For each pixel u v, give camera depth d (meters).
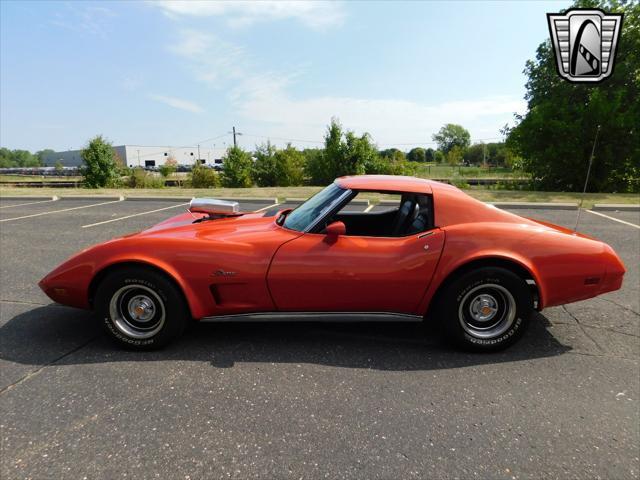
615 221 8.71
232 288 2.97
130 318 3.00
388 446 2.07
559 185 17.45
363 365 2.88
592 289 3.04
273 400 2.46
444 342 3.24
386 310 3.07
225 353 3.03
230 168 31.16
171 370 2.78
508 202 11.34
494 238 2.96
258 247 2.97
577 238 3.09
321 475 1.87
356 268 2.92
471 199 3.15
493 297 3.02
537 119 16.39
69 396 2.46
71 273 2.94
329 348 3.12
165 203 12.34
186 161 113.50
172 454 1.99
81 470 1.88
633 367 2.88
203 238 3.03
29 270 5.09
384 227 3.74
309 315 3.04
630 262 5.50
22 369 2.77
